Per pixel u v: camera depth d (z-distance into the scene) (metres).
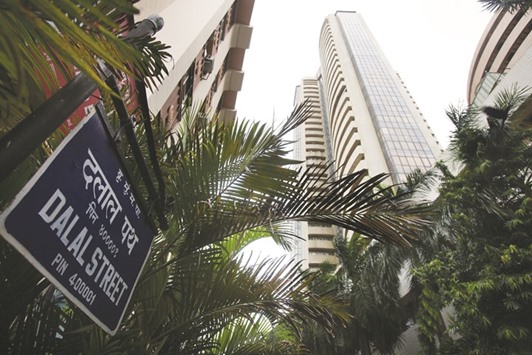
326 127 74.75
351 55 71.75
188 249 2.92
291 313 3.10
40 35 0.83
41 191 1.11
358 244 14.06
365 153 45.25
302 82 95.12
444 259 9.12
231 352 3.78
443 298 8.90
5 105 1.15
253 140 3.25
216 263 3.24
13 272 1.95
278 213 2.91
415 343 14.80
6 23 0.73
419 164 40.81
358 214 2.74
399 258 10.95
